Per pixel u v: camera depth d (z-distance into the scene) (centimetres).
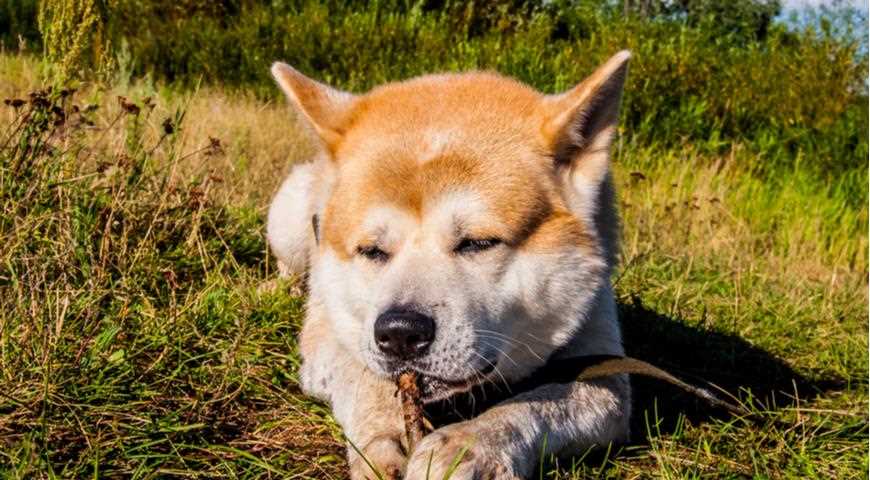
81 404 147
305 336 163
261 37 612
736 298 204
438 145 149
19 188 173
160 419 147
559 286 150
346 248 150
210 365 161
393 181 148
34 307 155
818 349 196
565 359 153
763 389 177
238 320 168
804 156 403
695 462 151
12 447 141
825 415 168
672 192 319
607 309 160
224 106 416
